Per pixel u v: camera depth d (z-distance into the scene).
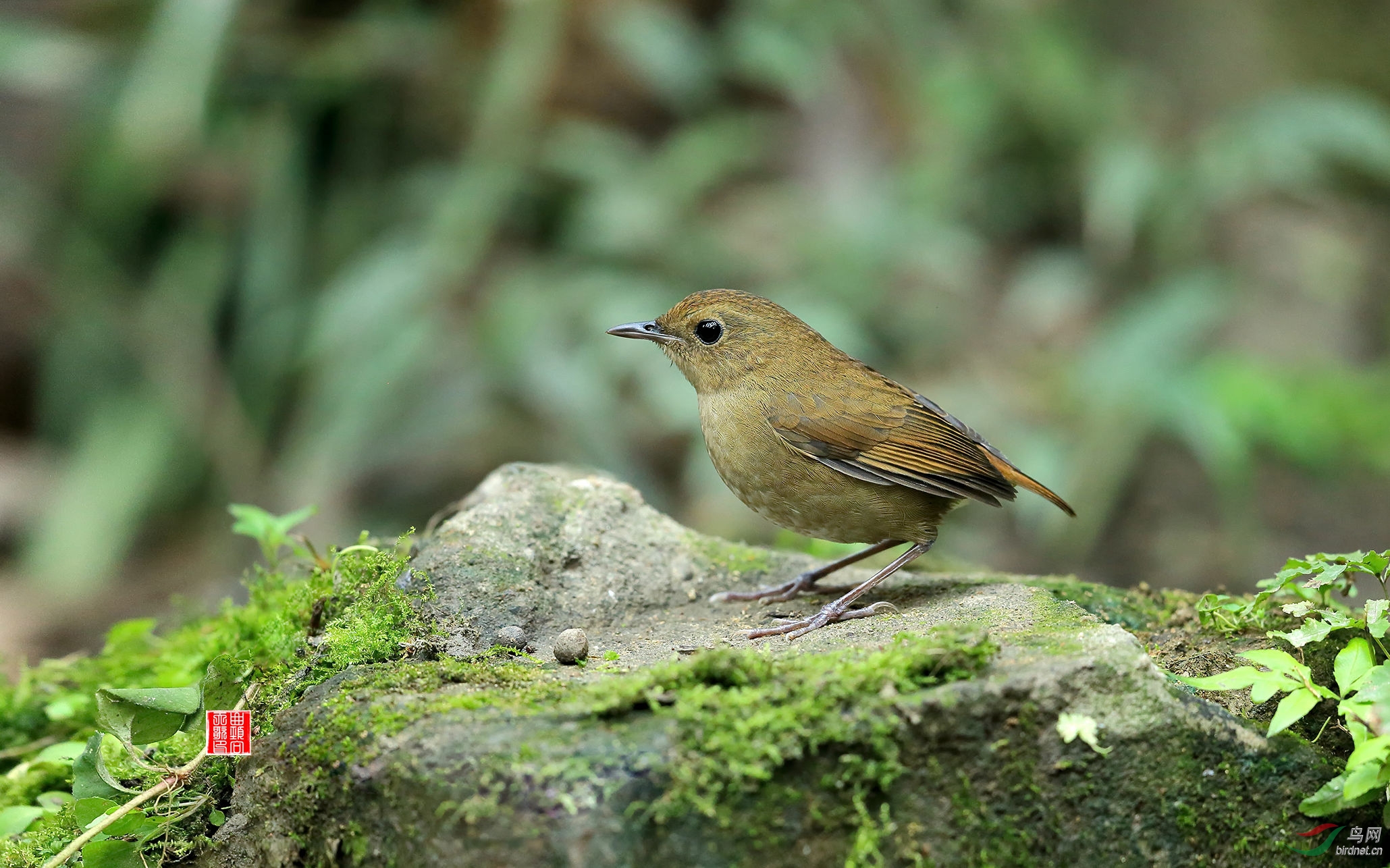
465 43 13.66
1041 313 14.27
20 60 13.09
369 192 13.82
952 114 14.41
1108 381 13.06
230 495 13.19
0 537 12.95
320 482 12.11
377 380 12.26
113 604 12.15
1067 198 15.26
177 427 13.19
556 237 13.68
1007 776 4.70
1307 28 19.03
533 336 12.23
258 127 13.40
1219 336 14.96
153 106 12.19
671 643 6.15
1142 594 7.39
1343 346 15.28
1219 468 12.60
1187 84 17.89
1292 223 16.56
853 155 14.44
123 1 13.74
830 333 12.15
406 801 4.50
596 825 4.26
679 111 14.30
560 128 13.91
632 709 4.62
